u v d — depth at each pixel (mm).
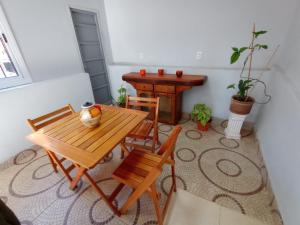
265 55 2098
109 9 2822
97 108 1335
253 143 2096
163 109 2740
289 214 1071
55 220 1286
